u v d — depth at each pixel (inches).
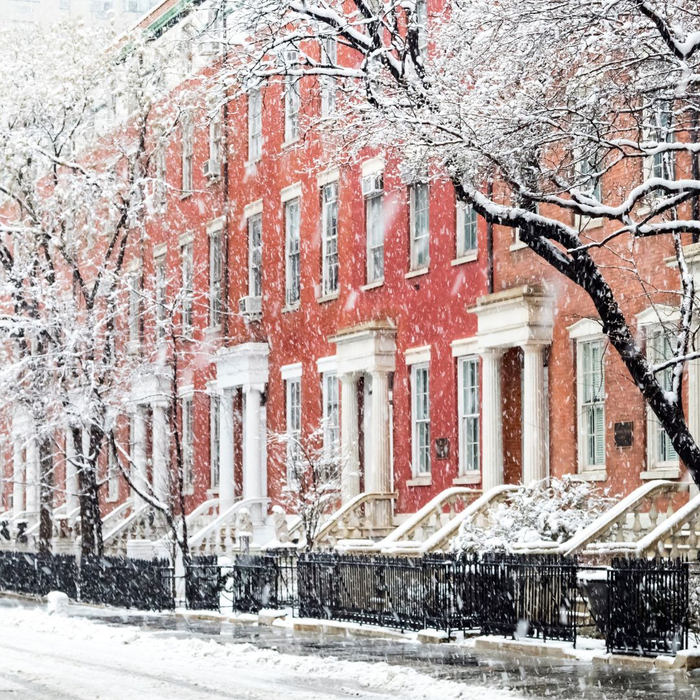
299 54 964.6
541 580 904.3
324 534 1432.1
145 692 697.6
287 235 1715.1
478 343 1307.8
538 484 1151.0
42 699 677.3
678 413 836.0
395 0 948.6
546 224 850.8
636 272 924.6
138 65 1631.4
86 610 1386.6
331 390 1605.6
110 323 1592.0
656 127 796.0
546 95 805.2
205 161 1860.2
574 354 1208.8
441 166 897.5
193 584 1307.8
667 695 659.4
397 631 1020.5
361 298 1535.4
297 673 781.3
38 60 1616.6
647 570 809.5
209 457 1882.4
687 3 788.0
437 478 1393.9
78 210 1584.6
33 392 1581.0
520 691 679.7
